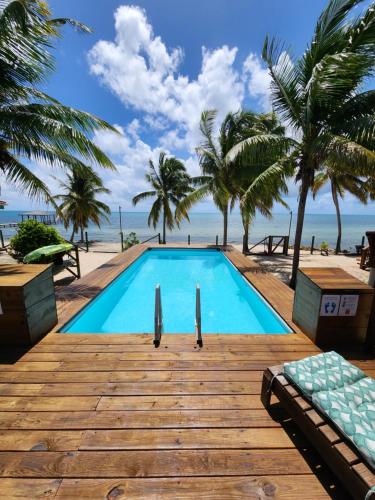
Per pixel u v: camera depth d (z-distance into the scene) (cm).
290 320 371
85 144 494
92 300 463
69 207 1847
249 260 856
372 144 470
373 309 268
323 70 440
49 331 328
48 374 241
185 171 1550
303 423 161
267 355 279
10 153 600
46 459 158
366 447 127
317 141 486
